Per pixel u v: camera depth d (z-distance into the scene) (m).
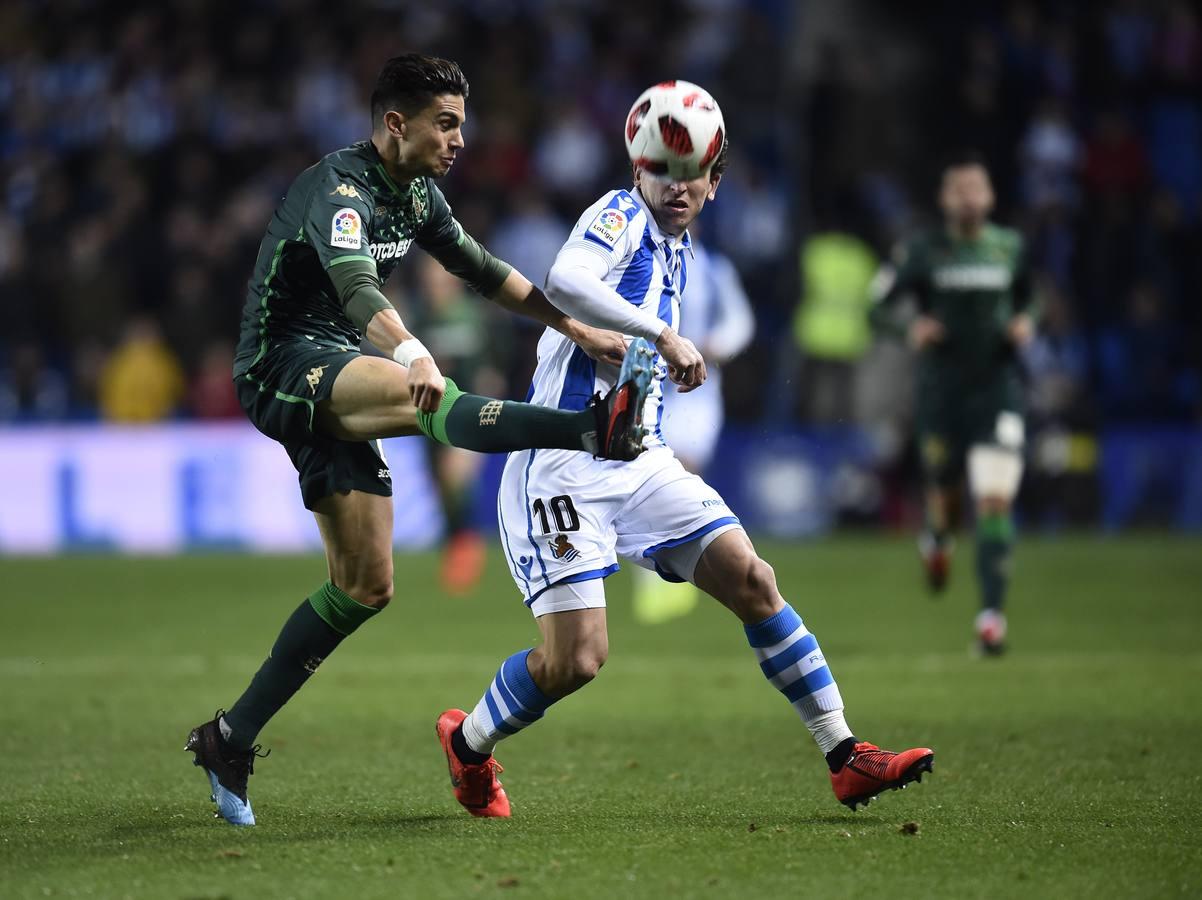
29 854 15.13
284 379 16.70
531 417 15.16
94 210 63.50
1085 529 55.59
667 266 17.12
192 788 18.95
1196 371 60.06
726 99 68.00
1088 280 61.88
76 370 59.94
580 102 67.94
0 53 69.50
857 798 16.64
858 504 56.28
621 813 17.20
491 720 16.72
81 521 55.22
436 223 17.53
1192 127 69.50
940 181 68.31
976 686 27.30
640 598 39.62
